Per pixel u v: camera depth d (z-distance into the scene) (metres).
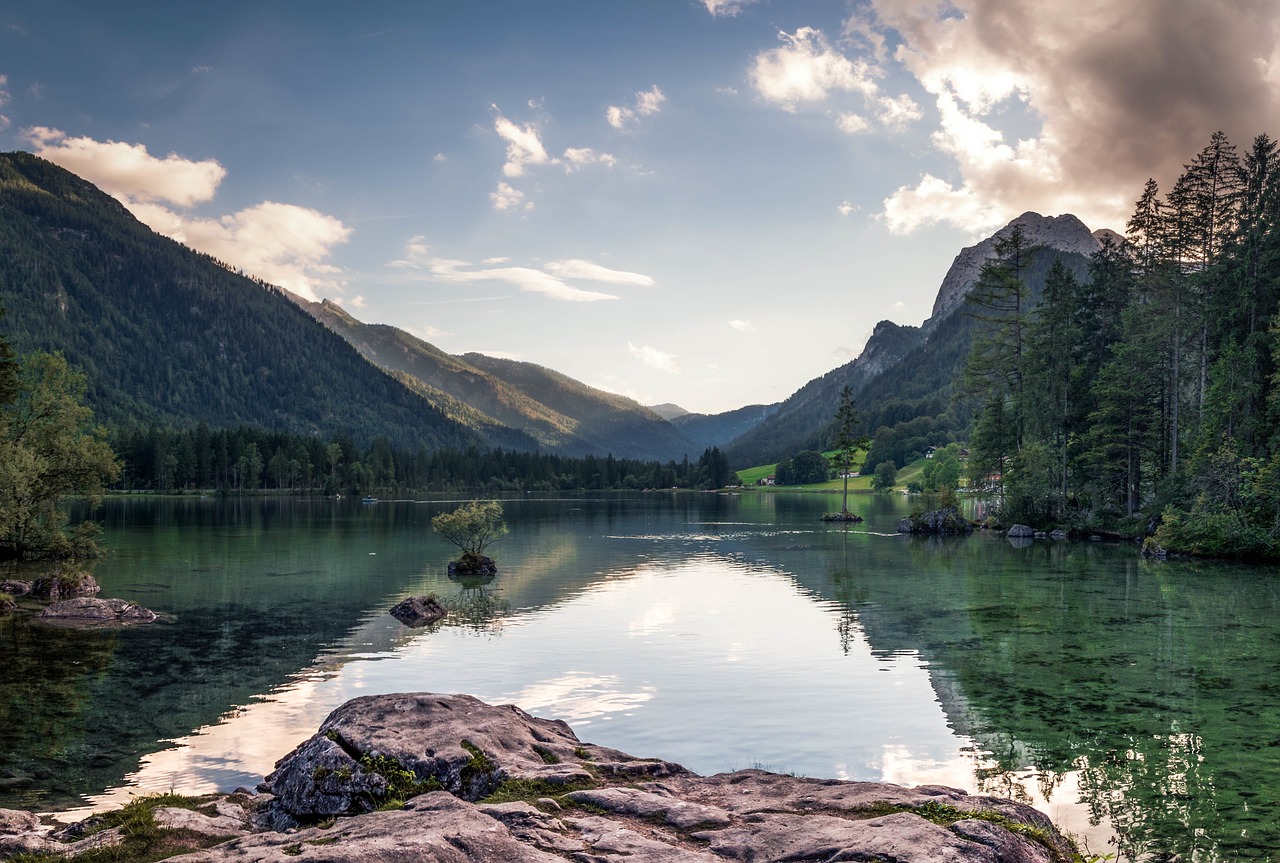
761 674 28.72
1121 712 24.12
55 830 12.97
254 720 23.64
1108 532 84.44
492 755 14.08
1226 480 67.12
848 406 141.62
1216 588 49.59
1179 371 83.12
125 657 31.48
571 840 10.22
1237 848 14.96
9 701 25.53
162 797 14.81
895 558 67.00
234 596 46.53
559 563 63.25
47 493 64.62
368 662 30.64
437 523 57.31
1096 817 16.48
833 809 11.95
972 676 28.36
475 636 35.34
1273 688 26.73
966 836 10.18
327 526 102.81
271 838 10.92
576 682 27.70
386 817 11.04
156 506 156.12
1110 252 103.56
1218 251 82.50
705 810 11.70
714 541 83.56
